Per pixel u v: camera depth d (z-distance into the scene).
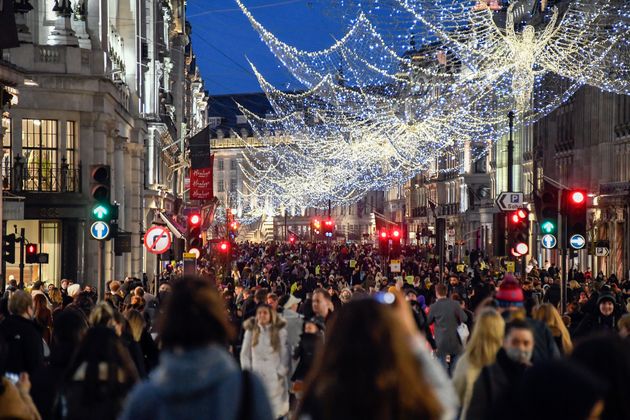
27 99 58.03
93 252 59.94
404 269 80.12
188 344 8.95
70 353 15.17
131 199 78.69
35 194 57.41
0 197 42.75
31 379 15.38
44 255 45.31
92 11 62.59
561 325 20.03
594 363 8.55
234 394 8.82
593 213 102.31
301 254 130.38
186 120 150.88
